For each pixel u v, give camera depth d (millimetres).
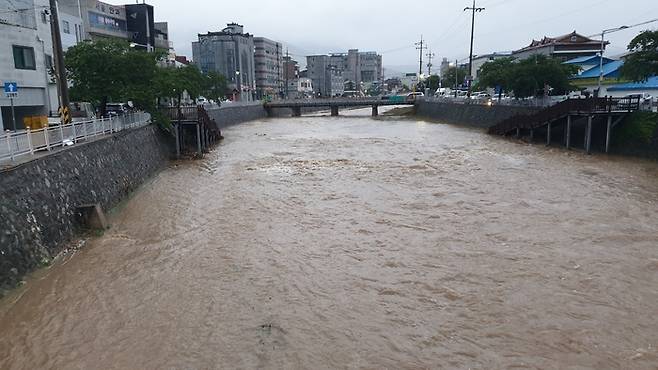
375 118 95312
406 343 11930
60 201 18609
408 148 46062
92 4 67938
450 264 16609
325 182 30359
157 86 35562
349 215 22688
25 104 33062
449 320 12961
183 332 12414
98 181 22891
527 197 25484
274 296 14391
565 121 43219
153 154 34594
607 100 37906
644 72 36000
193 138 44531
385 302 13992
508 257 17094
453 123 74375
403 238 19328
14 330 12453
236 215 22688
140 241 19094
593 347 11602
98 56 32375
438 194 26531
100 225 19984
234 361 11203
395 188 28328
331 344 11898
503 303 13773
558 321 12766
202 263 16828
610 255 17094
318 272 16094
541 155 39625
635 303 13648
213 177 32094
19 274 14688
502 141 49656
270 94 153625
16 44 31828
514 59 77375
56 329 12516
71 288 14781
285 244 18734
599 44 87250
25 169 16672
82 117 34031
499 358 11273
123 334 12320
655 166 33312
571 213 22328
